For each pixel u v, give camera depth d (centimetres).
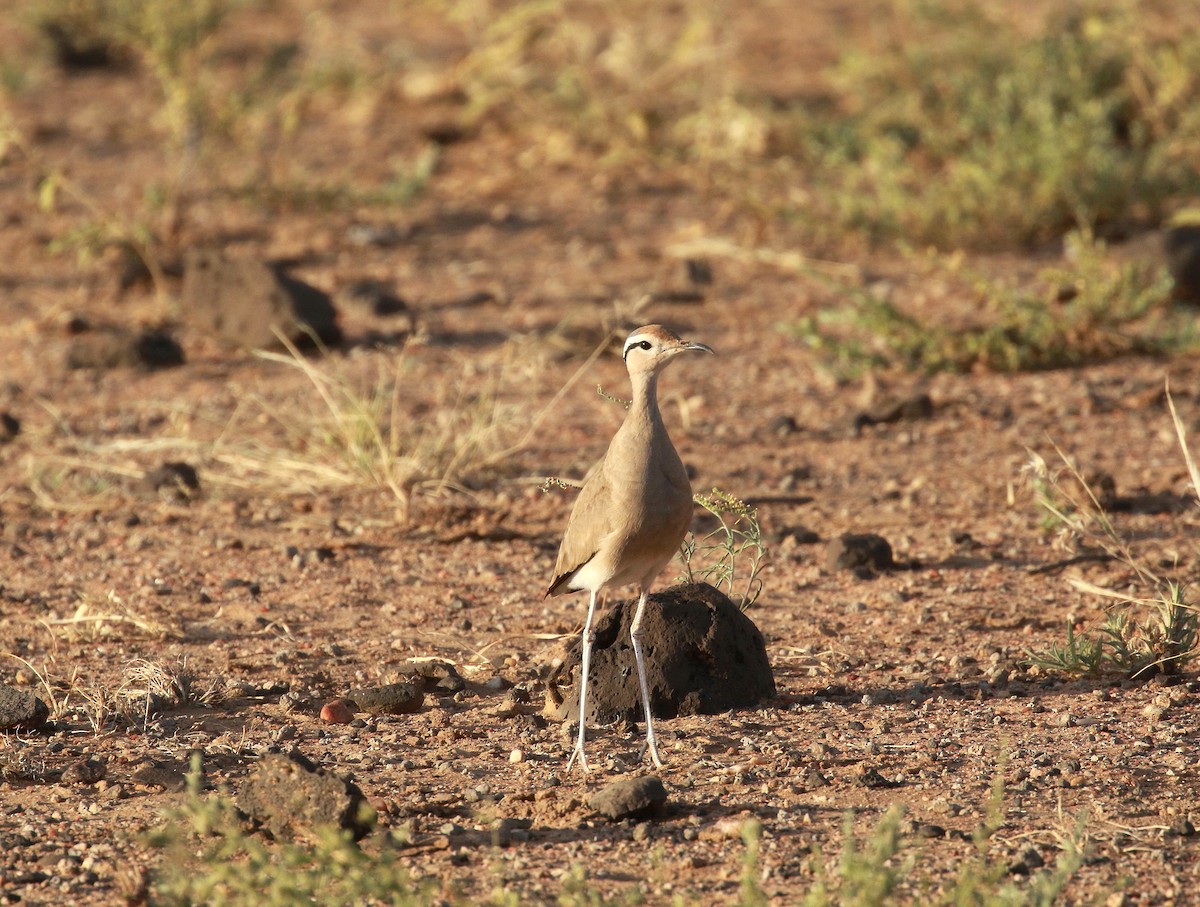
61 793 1747
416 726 1969
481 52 6525
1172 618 2102
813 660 2178
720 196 5306
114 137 6206
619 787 1659
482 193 5434
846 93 6200
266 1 8700
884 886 1289
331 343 3947
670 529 1794
